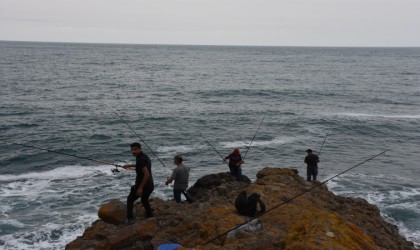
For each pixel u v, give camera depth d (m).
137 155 8.12
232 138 30.80
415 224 15.57
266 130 33.91
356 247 5.97
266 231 7.18
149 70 98.56
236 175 13.80
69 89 57.38
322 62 145.38
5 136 29.19
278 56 192.75
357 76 89.88
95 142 28.44
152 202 10.48
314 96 56.88
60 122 34.50
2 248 13.23
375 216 11.76
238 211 8.35
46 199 17.62
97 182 20.00
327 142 30.70
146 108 43.47
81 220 15.44
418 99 55.19
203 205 9.93
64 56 145.62
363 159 26.20
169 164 23.81
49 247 13.36
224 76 86.50
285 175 13.27
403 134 34.03
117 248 7.57
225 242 6.95
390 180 21.48
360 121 38.22
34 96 48.88
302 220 6.74
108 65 110.56
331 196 12.81
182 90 60.72
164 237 7.98
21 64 98.50
